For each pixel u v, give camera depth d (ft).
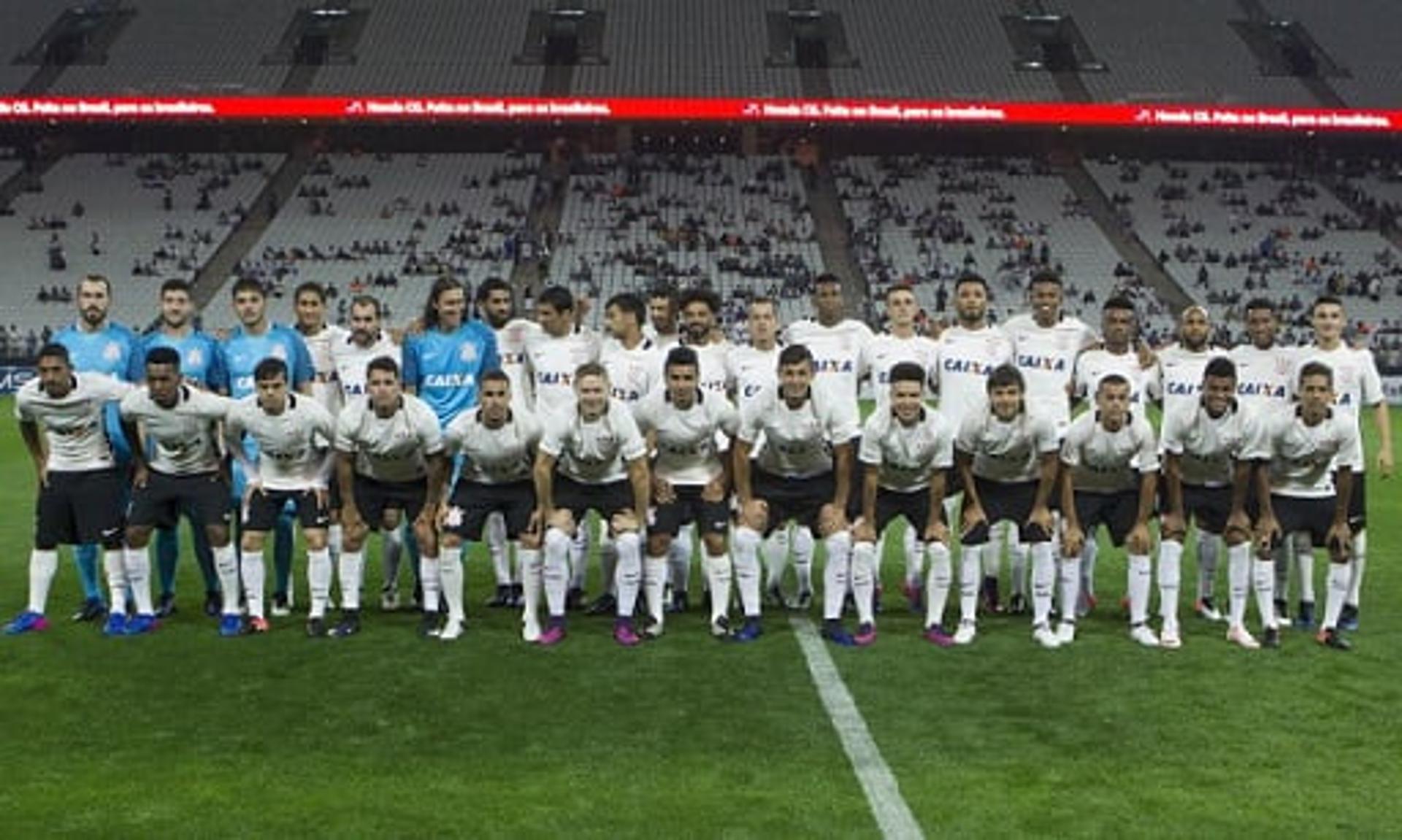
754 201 139.74
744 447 27.22
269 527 27.53
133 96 134.62
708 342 31.14
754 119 129.59
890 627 28.45
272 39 152.15
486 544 38.58
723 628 27.22
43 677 24.06
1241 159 149.28
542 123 147.02
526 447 27.22
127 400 26.81
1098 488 28.43
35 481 54.95
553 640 26.73
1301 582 29.17
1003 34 156.76
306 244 132.87
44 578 27.84
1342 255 132.46
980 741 20.71
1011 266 130.21
